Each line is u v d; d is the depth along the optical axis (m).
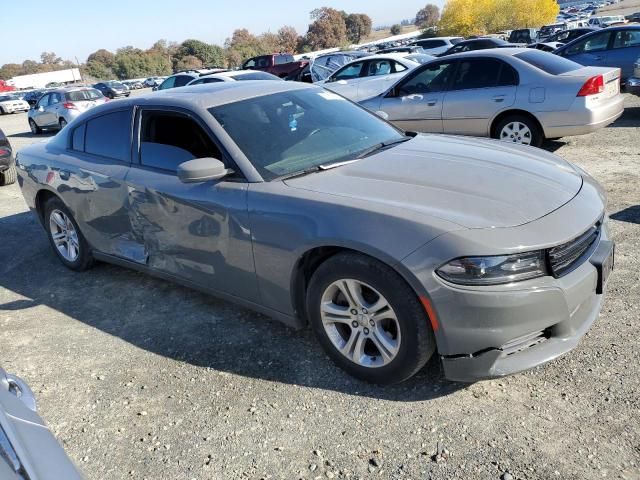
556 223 2.61
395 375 2.79
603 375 2.81
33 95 37.66
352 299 2.84
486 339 2.49
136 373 3.29
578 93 6.91
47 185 4.71
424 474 2.34
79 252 4.79
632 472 2.22
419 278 2.51
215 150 3.44
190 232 3.52
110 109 4.31
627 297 3.52
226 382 3.11
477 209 2.66
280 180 3.20
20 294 4.64
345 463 2.45
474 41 18.88
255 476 2.43
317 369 3.14
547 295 2.49
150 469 2.54
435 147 3.59
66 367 3.44
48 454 1.62
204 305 4.05
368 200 2.82
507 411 2.64
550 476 2.25
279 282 3.12
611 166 6.65
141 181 3.80
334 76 12.91
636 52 11.52
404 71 11.74
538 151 3.62
